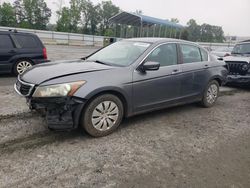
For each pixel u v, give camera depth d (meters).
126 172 3.00
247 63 8.09
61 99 3.44
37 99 3.48
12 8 58.25
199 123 4.81
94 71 3.82
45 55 9.00
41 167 2.99
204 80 5.57
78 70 3.79
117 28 34.38
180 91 5.06
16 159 3.13
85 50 23.20
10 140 3.62
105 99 3.85
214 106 6.09
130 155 3.41
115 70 4.01
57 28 58.75
